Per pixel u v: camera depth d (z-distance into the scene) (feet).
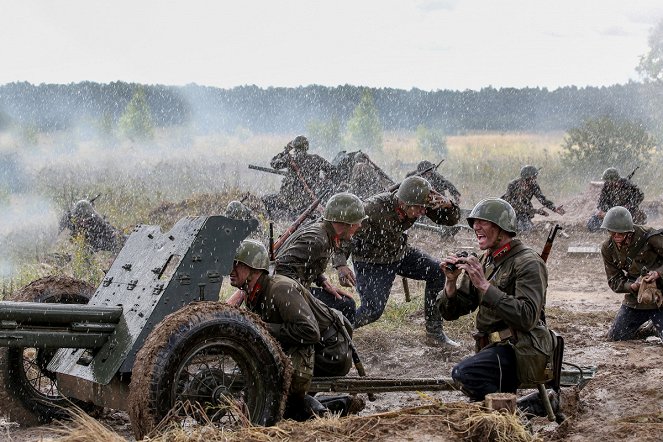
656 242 28.55
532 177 56.34
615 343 29.09
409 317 33.42
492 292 18.33
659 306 28.27
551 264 48.14
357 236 27.45
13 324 18.19
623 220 28.50
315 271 22.63
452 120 231.09
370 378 19.97
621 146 89.15
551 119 215.31
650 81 99.71
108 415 21.91
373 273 27.91
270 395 18.49
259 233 48.14
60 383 20.43
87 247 41.93
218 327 17.89
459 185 85.71
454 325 31.83
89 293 22.53
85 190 72.38
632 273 29.09
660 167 88.79
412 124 236.22
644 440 18.15
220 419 18.74
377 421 17.11
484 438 16.63
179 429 17.03
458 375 18.75
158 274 19.51
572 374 21.72
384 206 27.32
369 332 30.60
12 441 19.72
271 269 22.77
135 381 17.39
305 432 16.92
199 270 19.29
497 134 211.82
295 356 19.33
